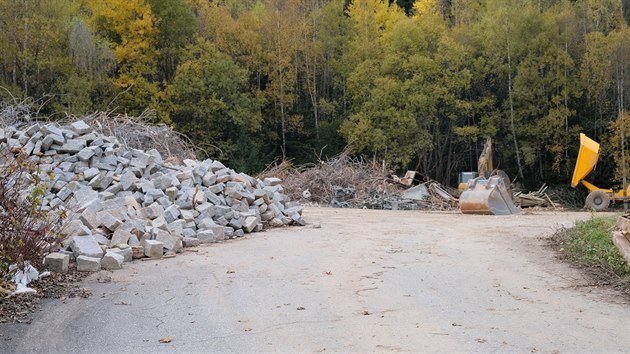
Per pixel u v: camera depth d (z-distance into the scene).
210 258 10.12
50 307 6.87
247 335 5.95
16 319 6.36
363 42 50.94
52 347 5.57
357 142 44.50
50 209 9.58
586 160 24.80
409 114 43.56
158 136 20.50
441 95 44.38
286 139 50.97
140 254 9.98
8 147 11.80
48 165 13.06
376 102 44.44
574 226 12.87
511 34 44.78
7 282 7.32
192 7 53.09
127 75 43.19
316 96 52.62
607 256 9.24
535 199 26.42
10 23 39.03
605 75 42.12
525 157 43.88
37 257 8.02
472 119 47.12
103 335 5.93
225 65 45.34
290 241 12.20
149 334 5.98
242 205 14.08
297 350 5.50
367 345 5.62
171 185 13.46
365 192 26.50
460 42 47.31
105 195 12.08
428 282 8.31
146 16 43.91
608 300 7.30
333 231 14.06
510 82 44.50
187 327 6.21
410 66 44.88
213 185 14.44
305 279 8.48
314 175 27.64
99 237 9.95
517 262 9.80
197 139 44.72
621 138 39.47
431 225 15.62
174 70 47.97
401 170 45.56
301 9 52.31
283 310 6.85
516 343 5.65
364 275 8.77
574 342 5.68
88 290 7.64
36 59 39.19
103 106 41.25
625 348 5.50
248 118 45.88
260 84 52.25
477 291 7.79
